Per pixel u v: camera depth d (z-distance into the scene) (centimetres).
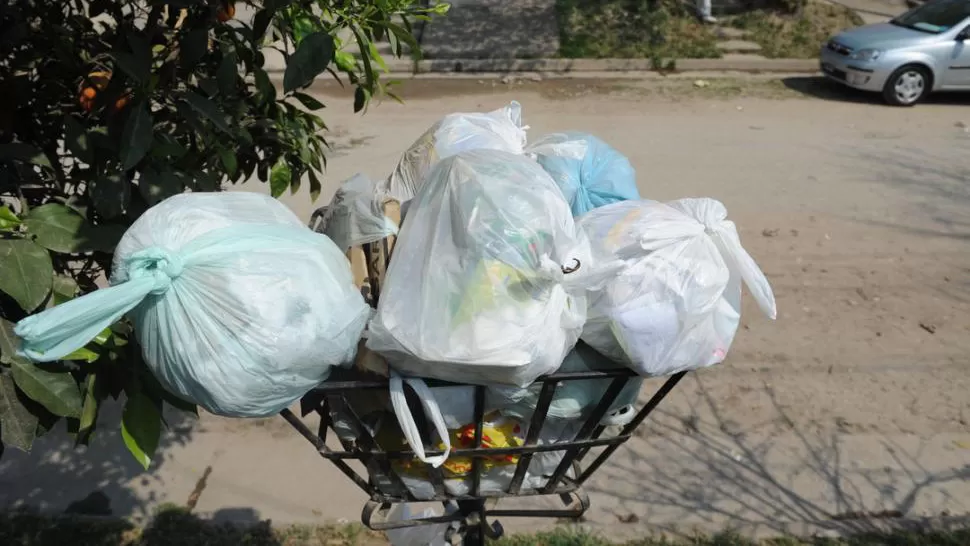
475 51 1137
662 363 182
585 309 174
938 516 391
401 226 193
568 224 175
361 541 374
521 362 159
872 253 637
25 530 380
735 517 390
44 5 219
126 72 192
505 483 206
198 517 389
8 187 197
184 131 232
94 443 436
